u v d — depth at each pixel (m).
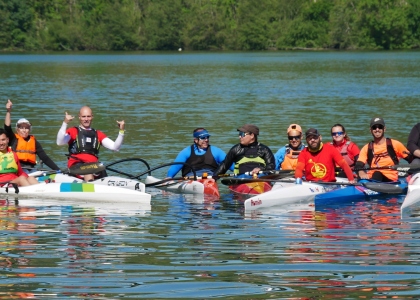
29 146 21.31
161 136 31.69
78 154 21.09
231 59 140.62
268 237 14.61
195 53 187.00
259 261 12.80
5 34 199.62
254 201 17.94
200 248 13.73
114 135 32.31
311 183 19.05
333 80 73.56
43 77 82.25
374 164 20.53
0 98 52.81
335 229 15.34
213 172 21.91
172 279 11.81
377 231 15.13
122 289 11.34
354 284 11.52
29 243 14.13
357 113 41.09
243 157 21.34
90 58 153.12
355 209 17.80
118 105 47.28
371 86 64.06
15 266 12.52
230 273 12.12
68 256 13.16
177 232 15.13
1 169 19.84
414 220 16.33
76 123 36.81
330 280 11.72
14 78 80.12
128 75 85.94
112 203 18.77
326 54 166.12
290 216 16.91
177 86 66.12
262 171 20.94
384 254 13.18
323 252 13.37
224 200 19.27
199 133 21.73
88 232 15.15
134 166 24.67
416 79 73.69
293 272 12.13
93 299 10.94
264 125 35.50
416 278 11.78
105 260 12.90
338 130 21.22
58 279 11.81
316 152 19.48
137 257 13.10
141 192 18.88
